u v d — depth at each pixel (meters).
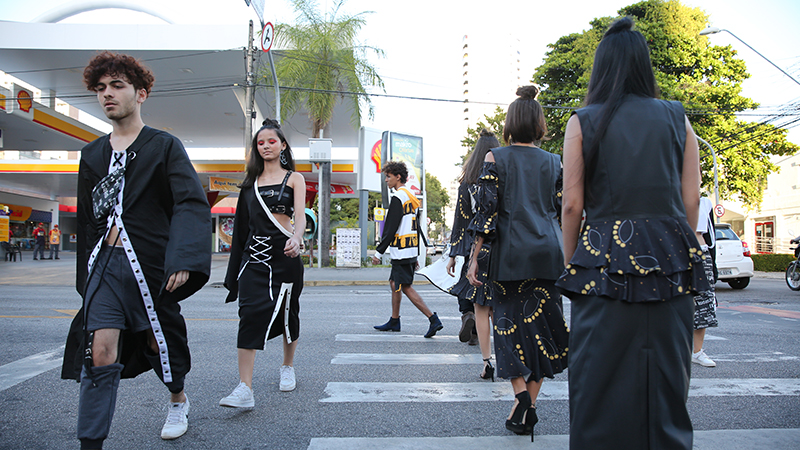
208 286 12.76
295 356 4.50
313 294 10.33
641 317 1.56
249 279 3.13
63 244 38.56
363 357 4.46
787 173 28.12
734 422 2.91
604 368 1.58
